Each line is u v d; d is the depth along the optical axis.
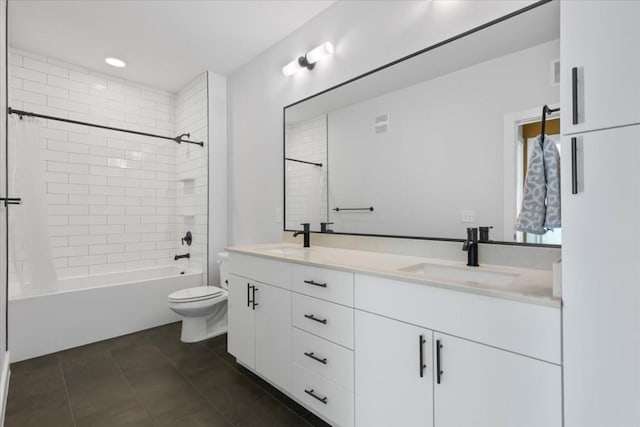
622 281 0.78
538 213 1.27
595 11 0.82
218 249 3.31
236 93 3.22
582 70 0.84
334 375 1.44
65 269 3.07
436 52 1.66
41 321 2.36
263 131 2.85
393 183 1.86
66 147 3.08
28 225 2.47
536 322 0.90
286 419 1.60
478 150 1.52
